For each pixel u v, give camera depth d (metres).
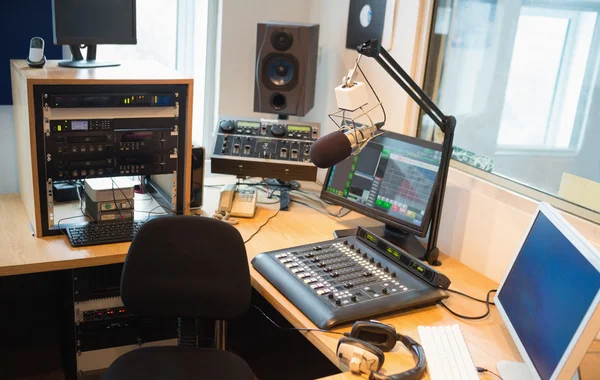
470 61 2.26
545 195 1.99
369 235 2.14
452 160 2.38
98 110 2.16
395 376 1.50
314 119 3.14
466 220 2.25
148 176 2.71
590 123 1.82
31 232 2.24
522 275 1.66
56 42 2.25
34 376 2.55
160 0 2.97
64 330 2.49
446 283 1.90
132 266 1.91
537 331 1.49
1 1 2.50
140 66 2.46
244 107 3.13
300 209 2.62
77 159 2.18
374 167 2.33
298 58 2.67
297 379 2.69
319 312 1.74
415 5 2.41
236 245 1.91
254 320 3.06
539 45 1.97
